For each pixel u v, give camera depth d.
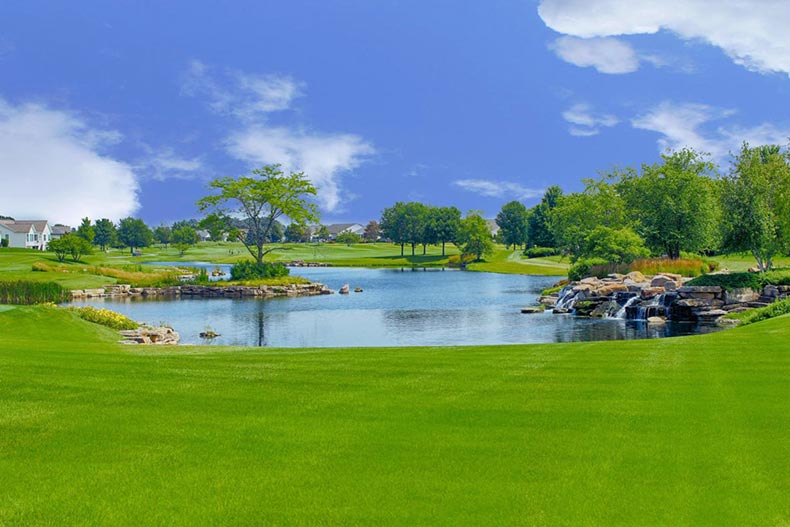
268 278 71.50
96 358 15.11
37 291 48.28
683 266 51.97
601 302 40.94
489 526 6.40
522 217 166.12
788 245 39.03
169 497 7.14
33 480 7.62
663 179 59.16
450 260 132.38
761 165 40.66
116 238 181.38
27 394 11.45
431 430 9.41
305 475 7.73
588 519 6.50
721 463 7.88
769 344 16.09
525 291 62.41
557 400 11.04
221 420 9.98
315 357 15.98
